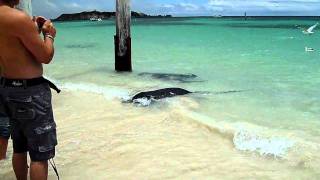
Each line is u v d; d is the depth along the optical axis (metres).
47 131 3.06
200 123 5.68
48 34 3.04
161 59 14.46
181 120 5.91
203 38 27.45
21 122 3.02
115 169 4.17
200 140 5.10
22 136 3.32
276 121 6.00
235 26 54.91
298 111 6.64
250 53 16.81
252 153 4.61
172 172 4.09
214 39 26.28
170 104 6.80
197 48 19.17
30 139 3.06
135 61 13.85
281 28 47.06
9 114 3.06
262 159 4.43
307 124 5.83
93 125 5.73
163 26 55.78
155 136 5.24
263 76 10.45
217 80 9.70
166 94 7.48
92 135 5.27
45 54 2.93
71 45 22.98
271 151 4.62
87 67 12.35
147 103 6.91
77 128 5.59
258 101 7.35
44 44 2.92
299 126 5.73
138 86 8.73
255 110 6.67
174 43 22.62
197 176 4.00
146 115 6.24
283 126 5.72
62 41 27.05
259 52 17.25
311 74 10.82
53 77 10.46
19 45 2.86
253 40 25.30
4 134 3.11
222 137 5.20
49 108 3.07
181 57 15.15
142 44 21.95
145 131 5.45
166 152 4.66
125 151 4.69
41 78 3.02
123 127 5.64
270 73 11.02
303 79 9.96
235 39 26.28
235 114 6.41
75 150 4.71
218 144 4.95
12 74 2.91
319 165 4.15
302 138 5.09
